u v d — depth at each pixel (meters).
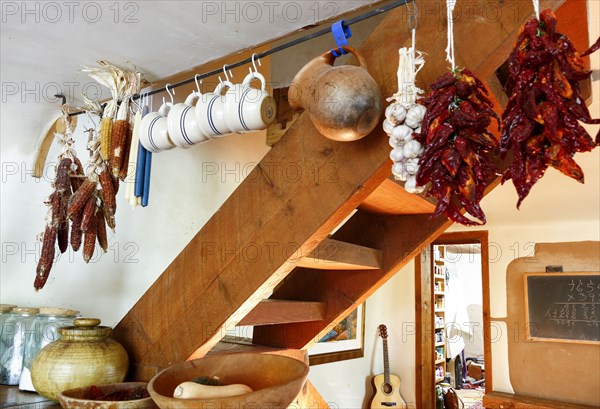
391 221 1.93
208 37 1.39
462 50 0.99
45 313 1.67
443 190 0.86
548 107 0.74
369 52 1.09
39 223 2.17
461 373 7.09
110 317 2.12
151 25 1.33
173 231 2.35
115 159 1.46
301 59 2.11
